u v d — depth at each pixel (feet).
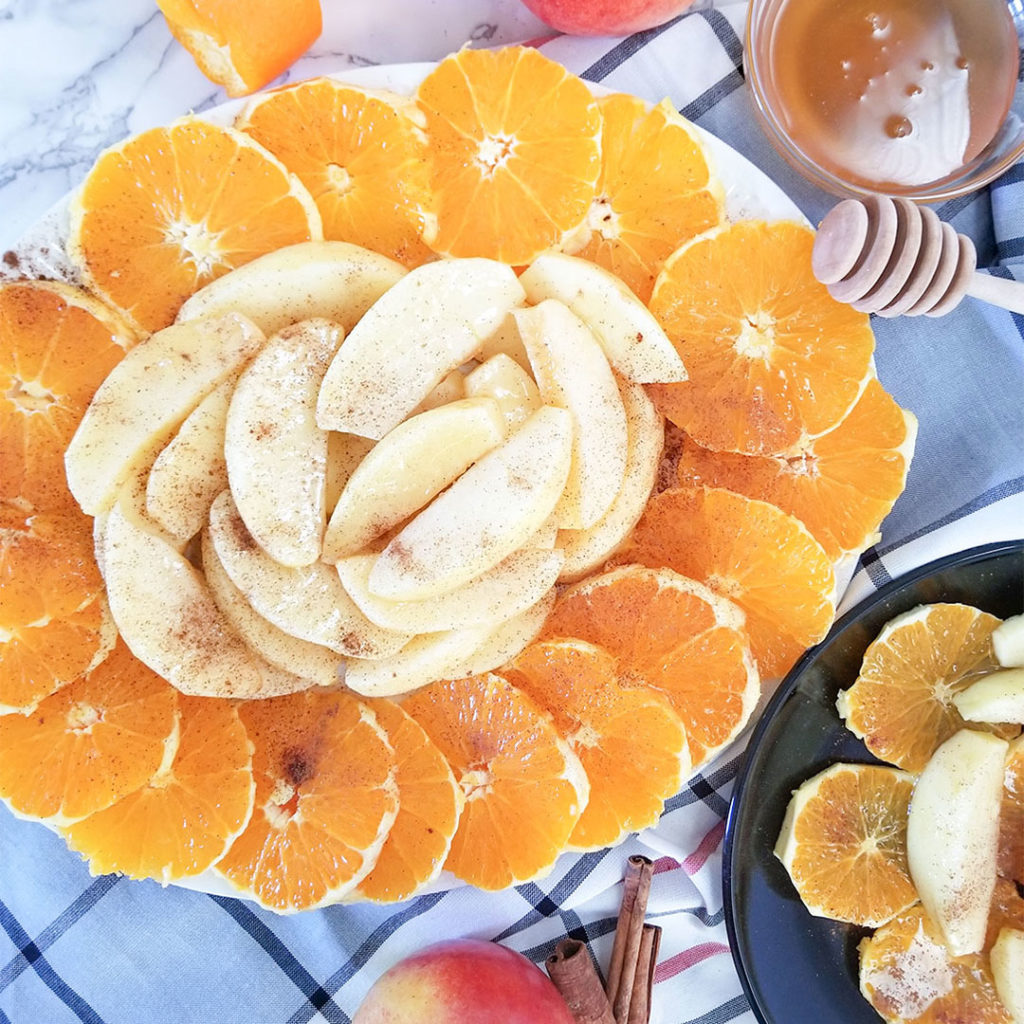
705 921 1.88
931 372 1.82
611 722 1.70
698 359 1.70
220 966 1.85
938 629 1.73
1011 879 1.77
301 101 1.63
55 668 1.64
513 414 1.65
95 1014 1.85
